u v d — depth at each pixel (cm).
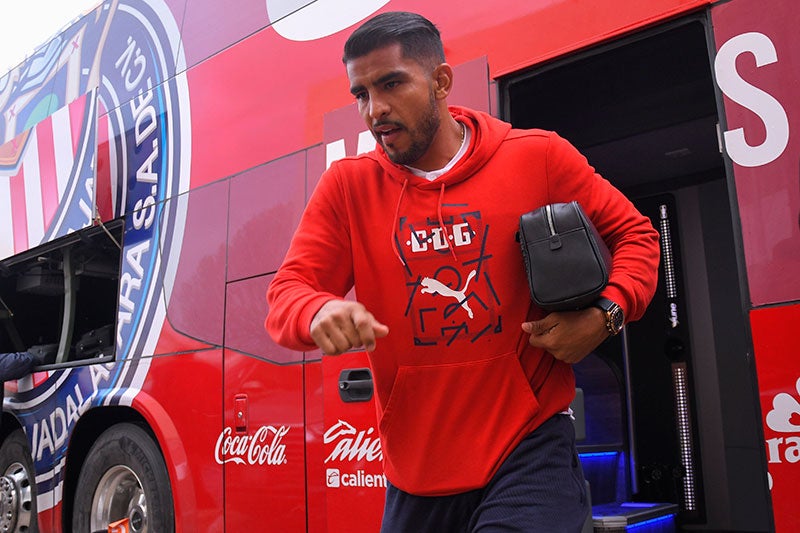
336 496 284
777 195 207
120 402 395
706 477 394
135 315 403
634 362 419
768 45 214
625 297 143
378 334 126
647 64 318
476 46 282
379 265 157
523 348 150
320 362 307
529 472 144
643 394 413
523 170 154
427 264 152
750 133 214
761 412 202
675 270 420
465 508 150
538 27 267
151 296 395
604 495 379
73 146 457
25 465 481
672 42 298
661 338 415
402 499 155
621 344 415
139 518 397
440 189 154
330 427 290
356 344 128
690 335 409
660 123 374
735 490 386
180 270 381
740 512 383
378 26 146
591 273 138
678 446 400
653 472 399
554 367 153
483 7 283
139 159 421
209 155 379
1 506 488
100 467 412
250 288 343
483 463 146
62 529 432
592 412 385
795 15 212
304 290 142
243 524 326
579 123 376
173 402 370
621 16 248
